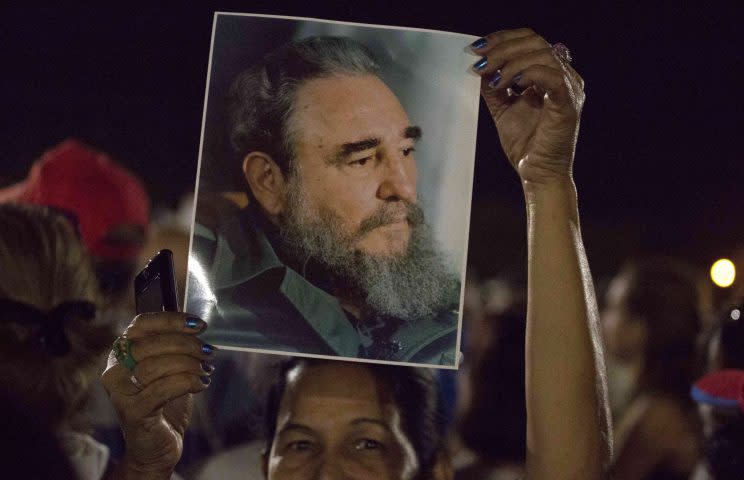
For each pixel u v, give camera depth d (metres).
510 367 3.03
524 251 7.47
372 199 1.80
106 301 2.09
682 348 3.92
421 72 1.82
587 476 1.72
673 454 3.81
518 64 1.71
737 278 5.37
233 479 2.55
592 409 1.74
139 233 3.27
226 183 1.80
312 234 1.80
